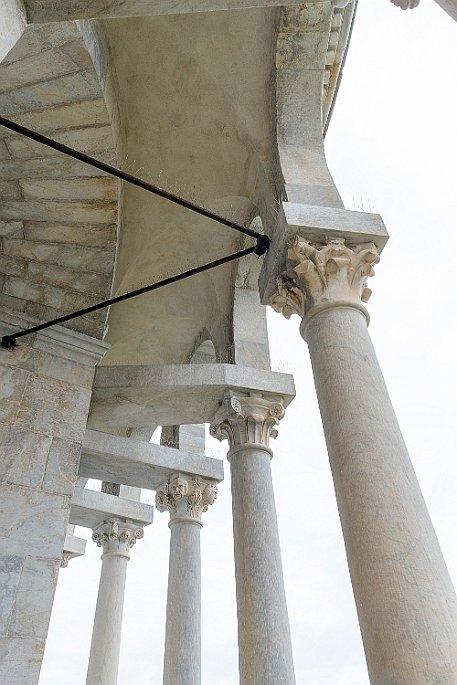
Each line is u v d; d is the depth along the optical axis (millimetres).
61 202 6164
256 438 7652
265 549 6590
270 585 6301
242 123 7094
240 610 6262
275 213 6367
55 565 5230
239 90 7047
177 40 7035
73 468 5871
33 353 6359
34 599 4996
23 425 5863
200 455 9992
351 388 4172
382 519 3461
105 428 11602
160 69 7211
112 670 10453
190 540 9344
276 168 6473
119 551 11383
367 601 3238
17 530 5250
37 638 4852
